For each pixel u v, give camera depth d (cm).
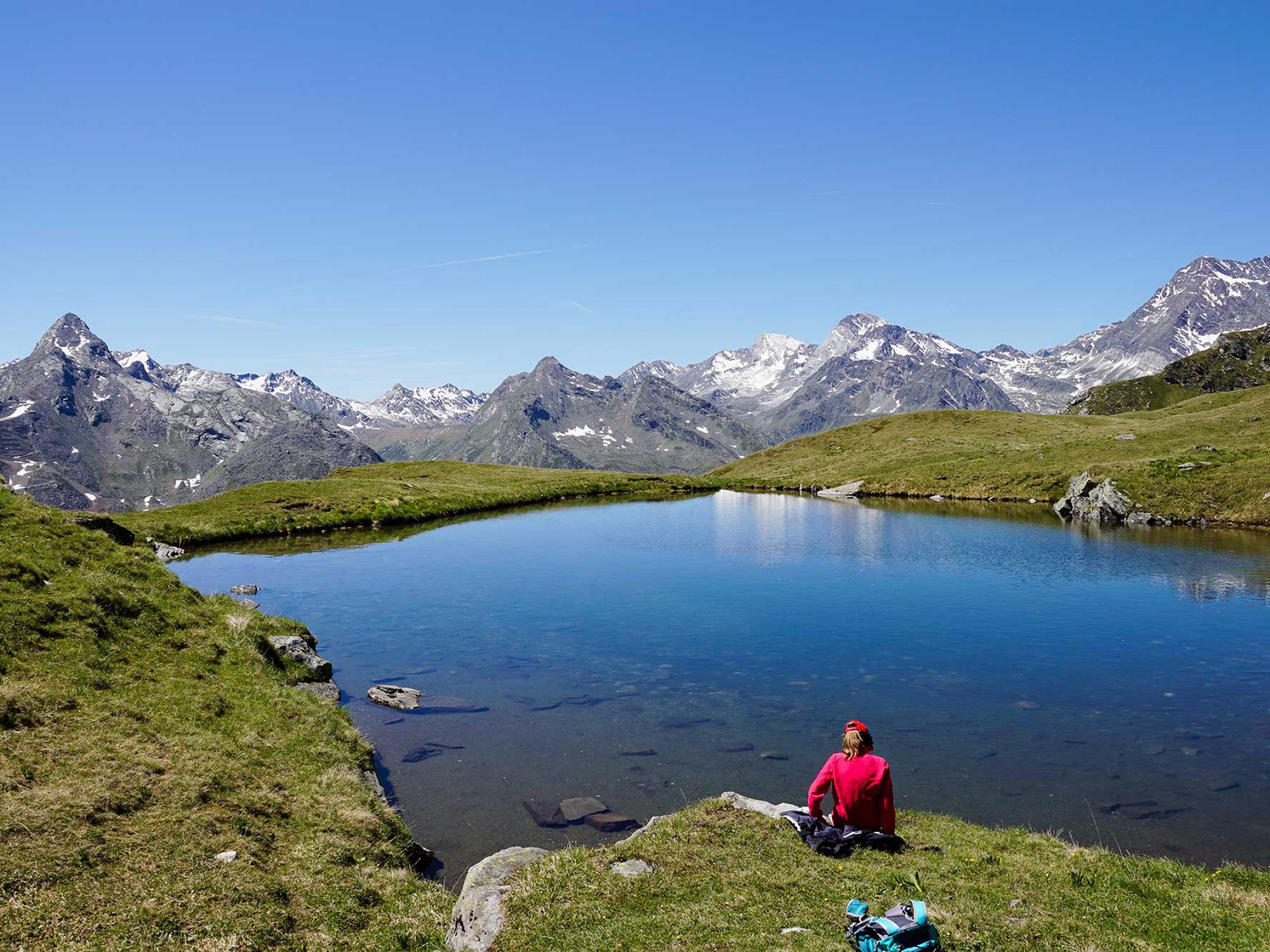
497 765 2389
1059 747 2486
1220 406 14412
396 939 1388
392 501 9988
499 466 15888
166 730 2112
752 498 12756
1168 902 1307
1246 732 2592
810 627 4097
